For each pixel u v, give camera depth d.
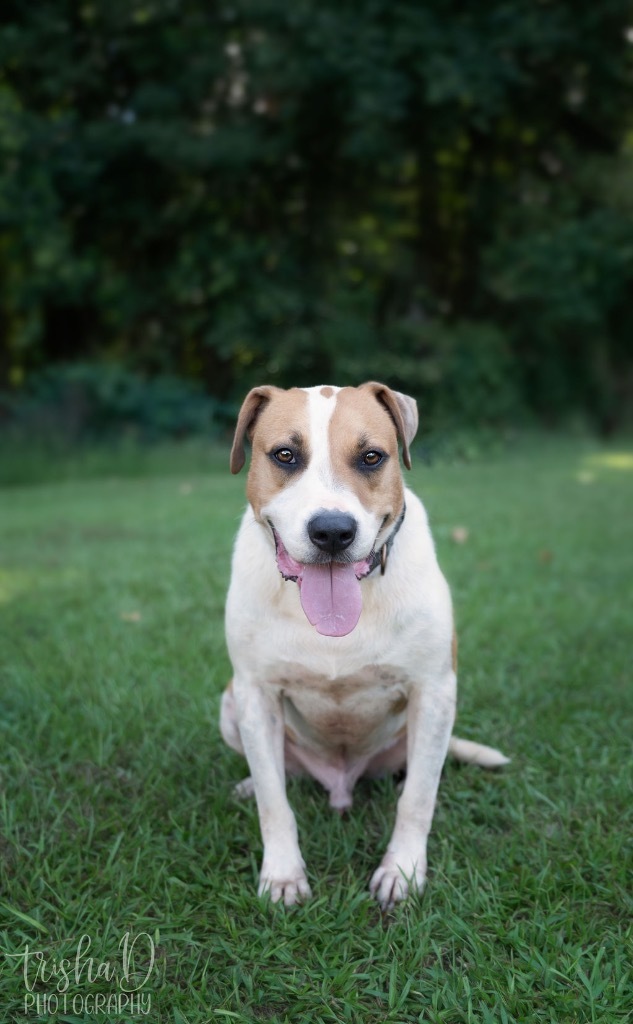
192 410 17.78
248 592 2.91
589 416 21.55
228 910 2.69
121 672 4.43
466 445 15.69
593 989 2.29
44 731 3.78
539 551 7.38
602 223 19.73
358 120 17.09
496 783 3.39
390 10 17.16
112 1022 2.22
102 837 3.04
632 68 19.16
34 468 15.23
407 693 2.97
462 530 7.70
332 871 2.93
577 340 21.34
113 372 17.91
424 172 20.19
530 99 19.42
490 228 20.73
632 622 5.37
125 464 15.73
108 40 17.95
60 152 17.44
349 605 2.68
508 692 4.19
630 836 3.00
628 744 3.69
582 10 17.92
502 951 2.48
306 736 3.24
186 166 17.78
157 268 19.83
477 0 17.67
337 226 19.91
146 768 3.47
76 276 17.73
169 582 6.28
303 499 2.68
